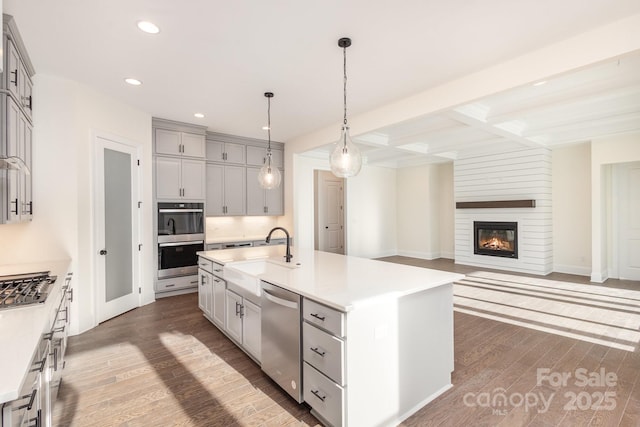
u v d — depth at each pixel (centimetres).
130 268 405
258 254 356
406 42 258
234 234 594
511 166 641
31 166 291
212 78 324
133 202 409
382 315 188
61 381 239
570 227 607
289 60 287
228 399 219
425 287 206
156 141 454
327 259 317
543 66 268
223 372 255
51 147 314
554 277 579
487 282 546
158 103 397
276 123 493
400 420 197
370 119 430
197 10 214
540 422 194
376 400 185
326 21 229
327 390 181
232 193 562
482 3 210
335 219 886
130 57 279
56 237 318
